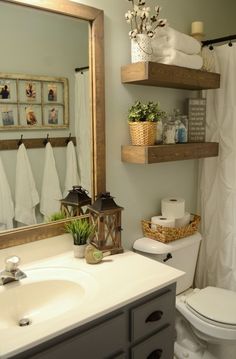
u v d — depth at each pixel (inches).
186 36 69.9
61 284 53.5
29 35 55.1
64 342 41.2
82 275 54.7
